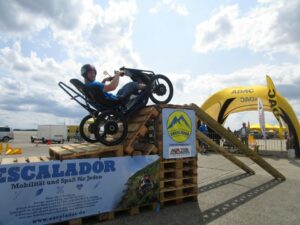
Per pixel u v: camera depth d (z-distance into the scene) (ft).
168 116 18.65
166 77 20.30
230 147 57.52
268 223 15.17
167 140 18.40
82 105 18.11
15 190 13.23
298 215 16.49
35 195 13.70
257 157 26.68
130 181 16.57
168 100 20.45
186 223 15.20
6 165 13.08
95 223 15.26
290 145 49.21
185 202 19.31
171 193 19.34
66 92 17.31
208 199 20.13
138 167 16.96
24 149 67.82
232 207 18.12
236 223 15.17
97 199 15.39
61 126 118.32
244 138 57.41
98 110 18.19
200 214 16.72
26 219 13.44
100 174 15.58
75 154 15.34
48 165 14.10
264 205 18.53
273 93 49.24
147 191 17.17
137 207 16.79
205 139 25.84
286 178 28.07
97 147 17.02
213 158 45.83
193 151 19.71
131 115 19.61
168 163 19.56
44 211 13.88
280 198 20.29
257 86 56.29
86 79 17.65
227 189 23.22
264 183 25.61
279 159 45.91
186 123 19.54
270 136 135.44
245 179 27.53
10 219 13.08
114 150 16.74
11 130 122.83
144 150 18.25
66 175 14.56
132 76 19.63
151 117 18.89
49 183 14.07
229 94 57.11
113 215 15.93
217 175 29.71
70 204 14.60
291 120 49.24
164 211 17.34
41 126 116.26
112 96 18.11
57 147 19.76
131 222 15.40
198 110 23.52
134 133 17.63
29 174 13.58
